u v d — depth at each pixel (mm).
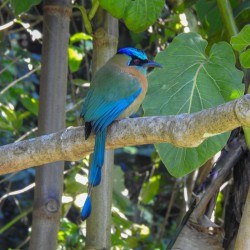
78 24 16531
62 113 9516
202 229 9461
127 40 16922
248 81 9781
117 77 9188
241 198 9773
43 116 9453
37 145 7727
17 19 10852
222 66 8961
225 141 8289
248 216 8453
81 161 13227
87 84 13812
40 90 9547
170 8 14758
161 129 6973
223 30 10836
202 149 8289
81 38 13258
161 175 14172
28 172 17891
